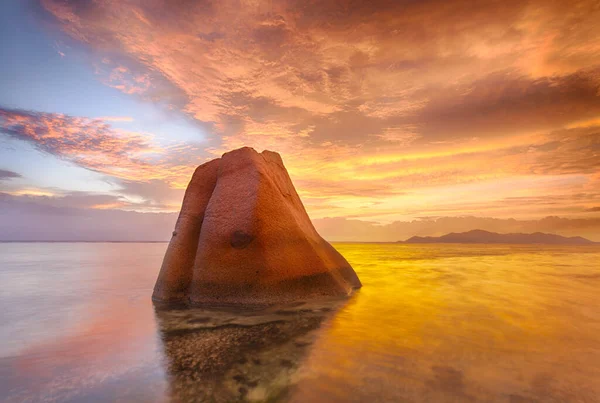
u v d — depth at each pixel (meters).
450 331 3.98
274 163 7.80
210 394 2.33
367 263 15.41
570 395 2.32
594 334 3.87
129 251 28.47
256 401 2.23
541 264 14.60
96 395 2.33
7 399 2.28
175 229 6.41
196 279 5.57
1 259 17.12
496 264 14.65
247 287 5.42
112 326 4.20
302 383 2.50
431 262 16.03
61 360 3.03
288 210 6.18
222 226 5.78
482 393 2.35
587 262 15.80
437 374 2.68
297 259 5.84
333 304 5.50
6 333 3.93
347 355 3.12
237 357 3.07
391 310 5.11
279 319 4.51
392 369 2.78
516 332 3.94
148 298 6.15
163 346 3.40
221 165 6.59
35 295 6.61
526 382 2.53
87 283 8.39
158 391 2.38
